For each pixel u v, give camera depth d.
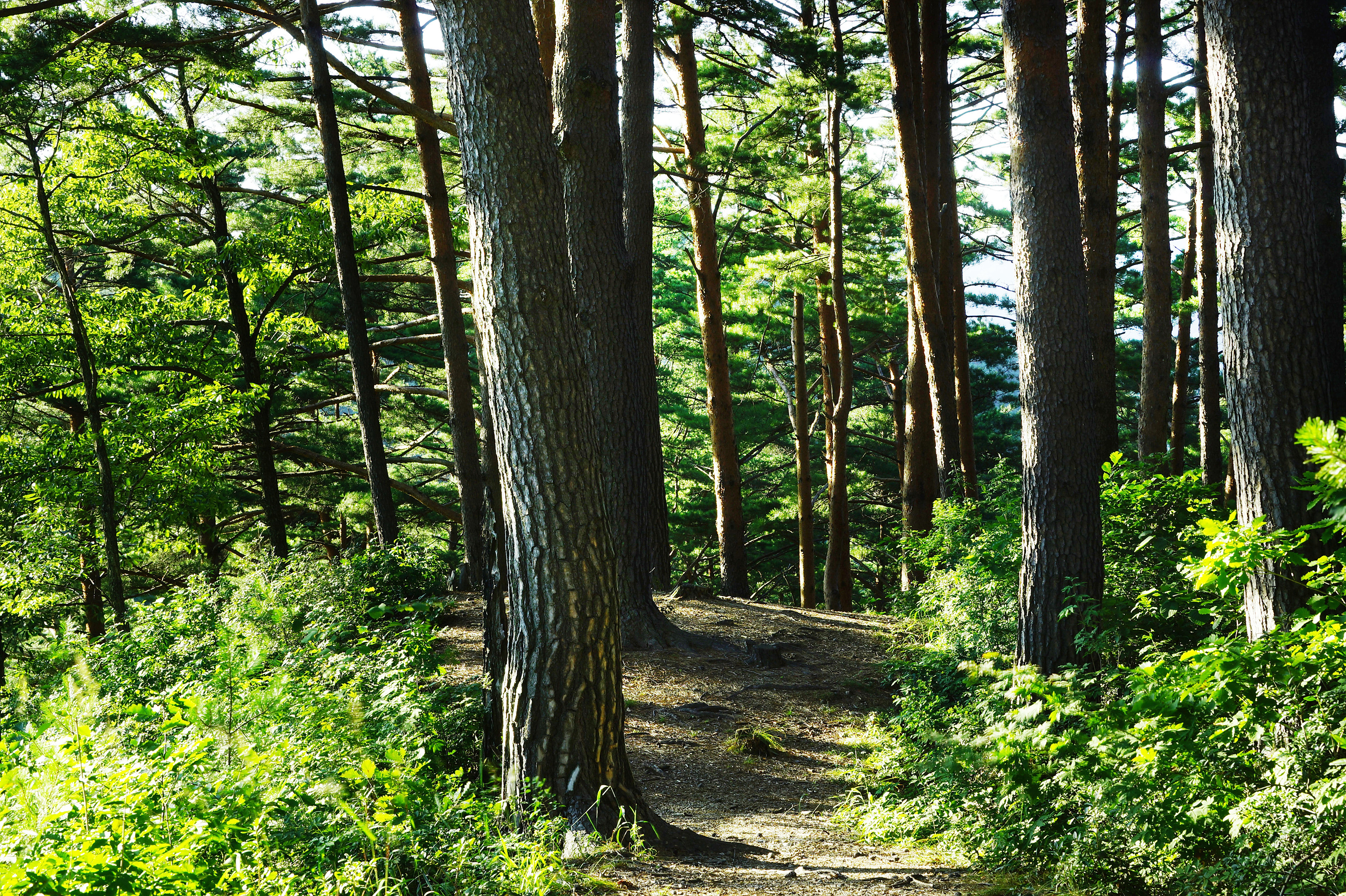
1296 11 5.89
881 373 34.09
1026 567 8.42
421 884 4.05
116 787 3.16
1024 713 5.50
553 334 5.46
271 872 3.52
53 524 15.73
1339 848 3.59
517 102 5.38
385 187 14.82
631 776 5.79
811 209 18.66
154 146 16.05
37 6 12.18
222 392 17.17
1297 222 5.82
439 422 28.41
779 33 16.45
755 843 6.18
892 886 4.83
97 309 16.92
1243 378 5.95
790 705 10.41
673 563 34.75
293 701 5.26
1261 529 5.61
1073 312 8.20
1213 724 4.53
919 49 19.14
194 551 20.81
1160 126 15.84
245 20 15.48
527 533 5.54
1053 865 4.89
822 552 33.56
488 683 6.62
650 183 12.59
